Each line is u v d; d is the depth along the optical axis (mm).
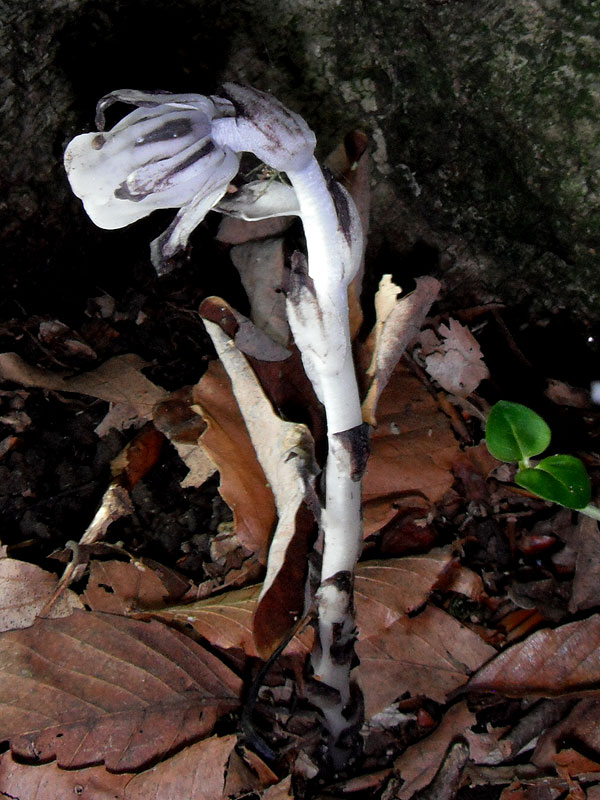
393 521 193
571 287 201
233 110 110
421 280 166
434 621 176
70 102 182
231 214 118
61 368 211
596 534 188
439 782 158
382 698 168
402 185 207
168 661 165
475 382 212
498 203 195
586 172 173
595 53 157
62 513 188
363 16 176
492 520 197
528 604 183
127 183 103
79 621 164
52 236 206
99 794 149
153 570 179
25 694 155
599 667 167
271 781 157
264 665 157
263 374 186
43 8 161
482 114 179
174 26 177
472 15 163
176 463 199
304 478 151
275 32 181
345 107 196
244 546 180
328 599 139
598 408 215
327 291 116
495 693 169
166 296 228
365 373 171
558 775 156
